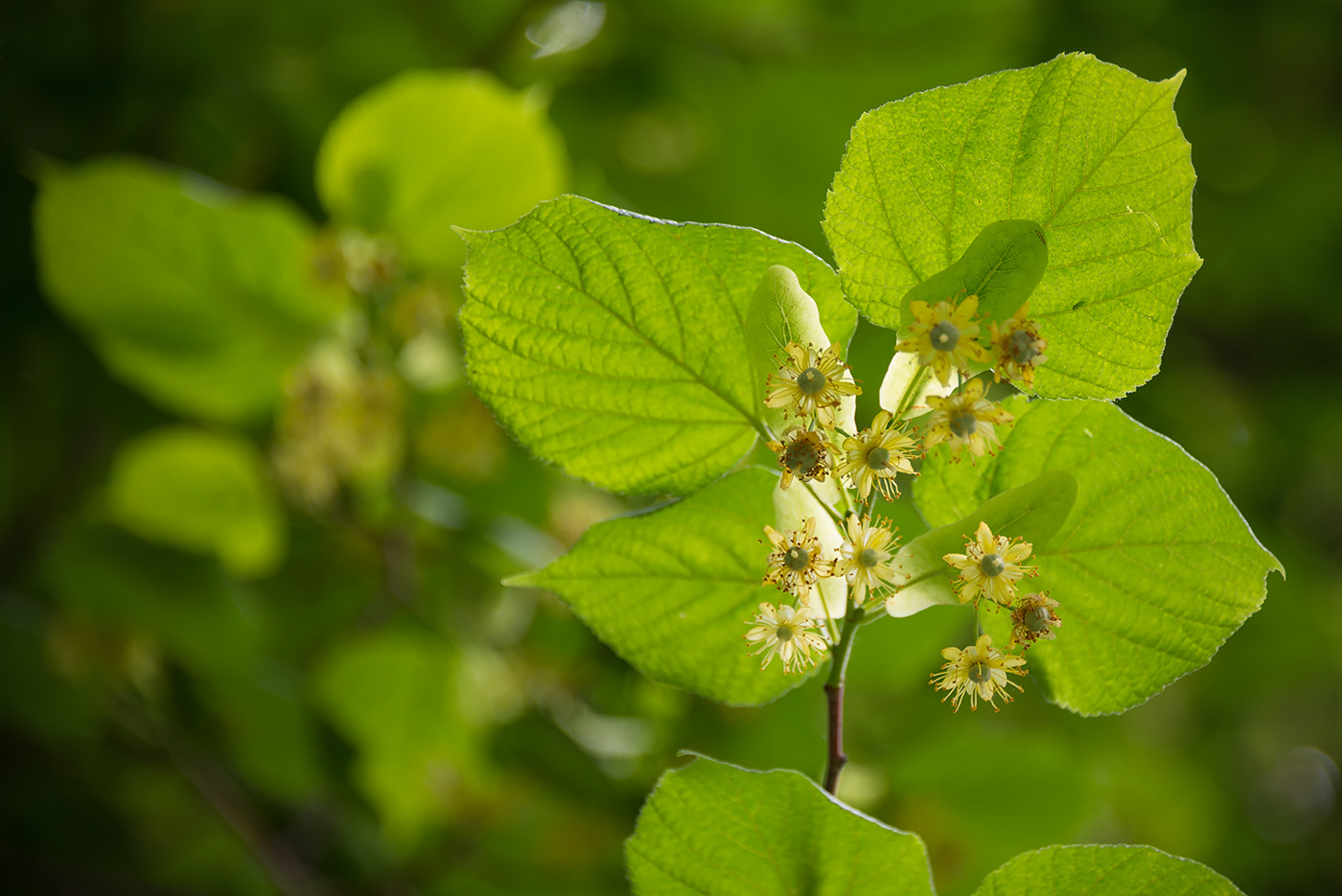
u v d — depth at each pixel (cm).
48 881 125
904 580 59
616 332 61
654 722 114
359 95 138
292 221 99
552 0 138
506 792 123
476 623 120
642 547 62
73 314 104
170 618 117
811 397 59
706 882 60
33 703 123
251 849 126
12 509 131
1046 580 61
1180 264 59
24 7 124
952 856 106
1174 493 61
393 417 104
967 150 60
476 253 61
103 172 96
